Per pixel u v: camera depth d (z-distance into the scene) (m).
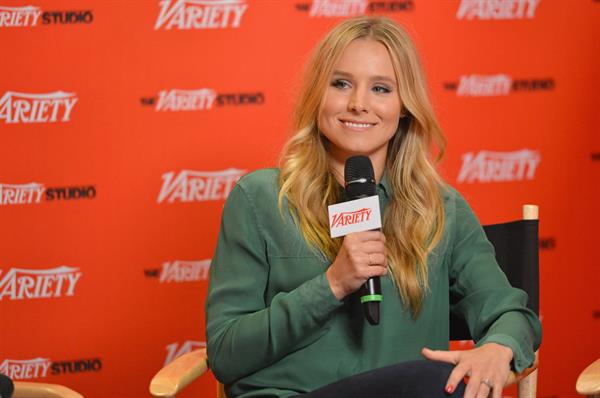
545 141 7.04
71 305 6.73
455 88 6.93
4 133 6.54
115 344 6.80
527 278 4.98
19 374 6.71
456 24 6.88
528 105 7.00
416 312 4.46
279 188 4.56
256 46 6.71
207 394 7.08
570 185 7.10
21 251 6.64
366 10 6.78
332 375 4.37
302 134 4.58
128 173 6.68
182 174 6.73
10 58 6.49
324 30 6.75
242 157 6.78
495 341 4.10
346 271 4.07
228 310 4.48
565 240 7.13
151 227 6.75
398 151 4.68
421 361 3.92
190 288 6.84
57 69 6.54
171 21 6.61
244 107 6.74
